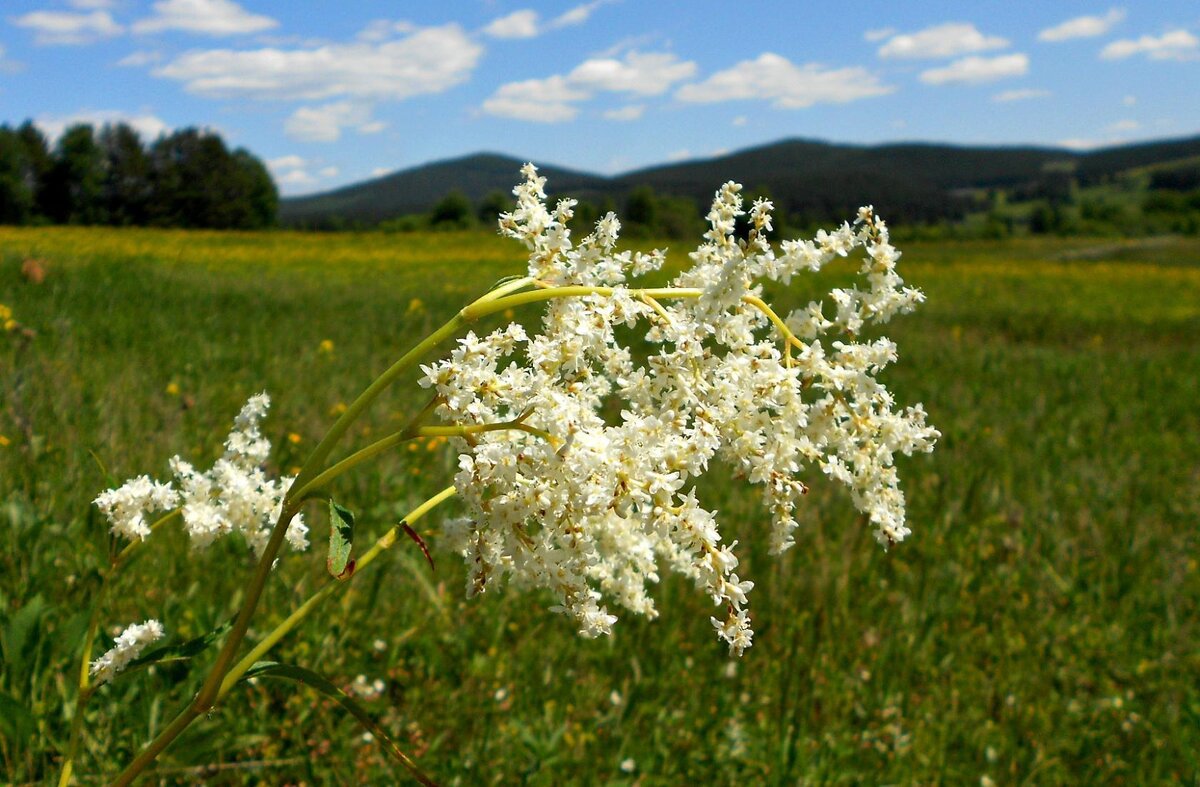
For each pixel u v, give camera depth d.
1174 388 13.34
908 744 3.46
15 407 4.20
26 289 10.21
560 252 1.68
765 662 3.89
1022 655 4.24
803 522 5.21
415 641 3.48
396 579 3.89
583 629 1.55
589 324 1.55
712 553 1.54
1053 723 3.76
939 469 7.00
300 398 6.49
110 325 8.65
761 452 1.69
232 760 2.75
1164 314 27.34
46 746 2.45
